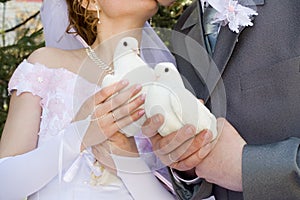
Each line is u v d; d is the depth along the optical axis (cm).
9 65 307
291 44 160
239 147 154
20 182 179
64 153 177
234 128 164
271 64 162
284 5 164
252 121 164
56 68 196
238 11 167
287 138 156
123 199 183
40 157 178
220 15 169
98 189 182
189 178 171
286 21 162
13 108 193
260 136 163
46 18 216
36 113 191
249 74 165
